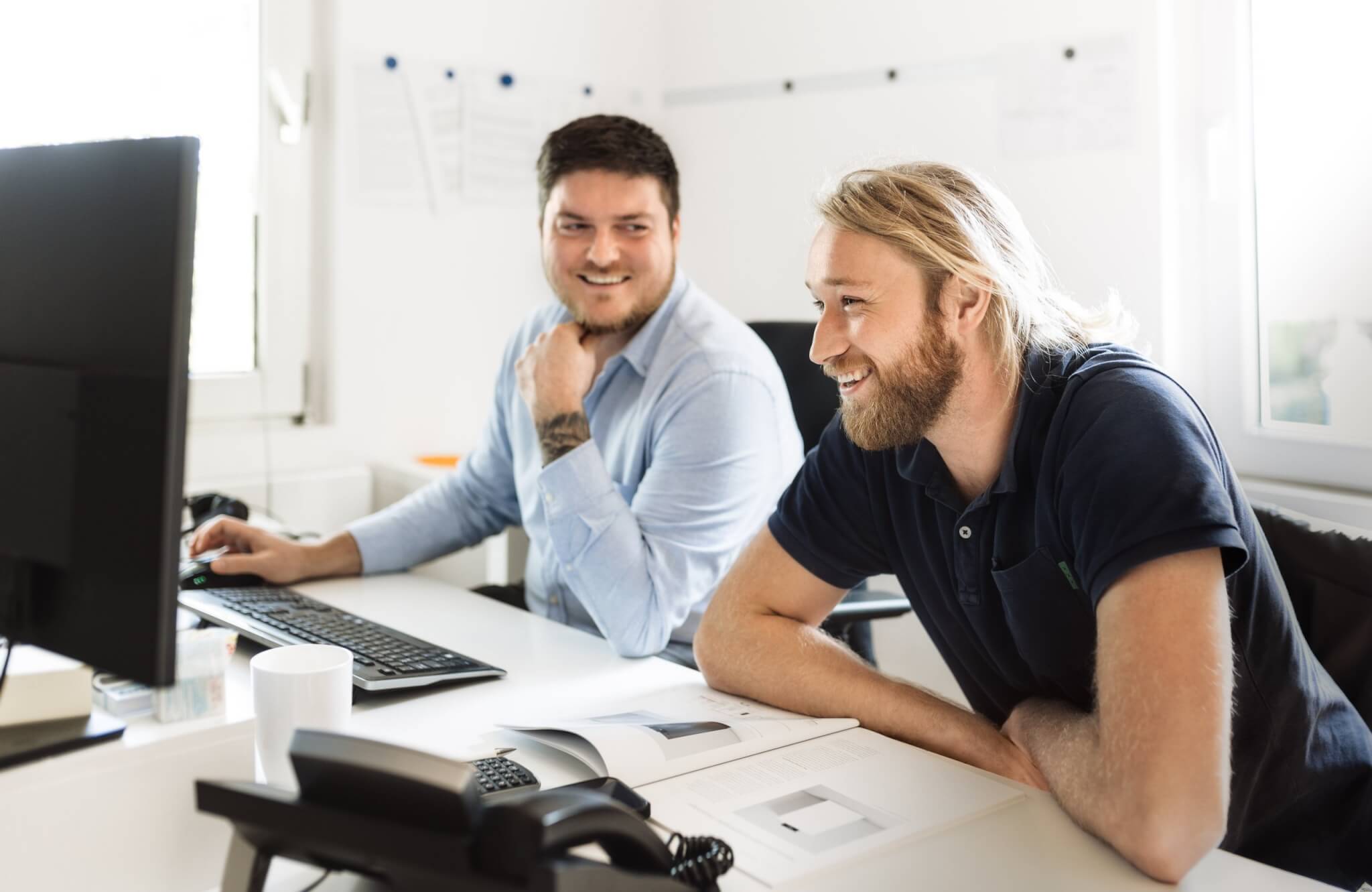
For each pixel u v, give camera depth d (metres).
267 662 0.90
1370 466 1.81
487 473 1.79
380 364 2.38
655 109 2.74
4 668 0.75
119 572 0.68
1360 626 1.08
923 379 1.01
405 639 1.25
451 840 0.56
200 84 2.13
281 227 2.26
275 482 2.20
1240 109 1.93
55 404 0.72
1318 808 1.07
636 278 1.57
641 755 0.91
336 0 2.24
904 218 0.99
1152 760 0.77
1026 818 0.84
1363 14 1.76
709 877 0.71
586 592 1.35
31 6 1.92
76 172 0.72
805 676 1.08
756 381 1.53
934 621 1.18
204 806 0.63
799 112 2.50
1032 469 1.01
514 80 2.51
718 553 1.46
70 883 0.73
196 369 2.21
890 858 0.77
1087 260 2.10
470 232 2.48
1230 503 0.88
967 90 2.23
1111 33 2.03
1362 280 1.80
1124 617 0.83
